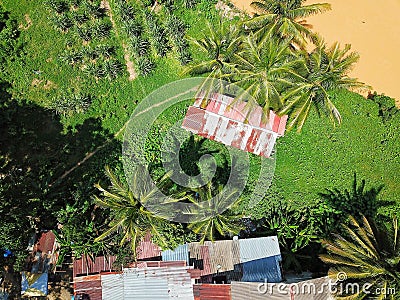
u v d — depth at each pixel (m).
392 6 29.39
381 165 27.80
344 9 29.48
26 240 24.61
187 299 22.83
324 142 27.92
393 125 28.09
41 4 28.75
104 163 27.67
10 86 27.86
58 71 28.33
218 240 24.86
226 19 29.39
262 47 24.05
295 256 25.70
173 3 29.25
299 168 27.75
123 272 23.77
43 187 25.91
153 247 24.45
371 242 22.33
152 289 23.19
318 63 24.08
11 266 26.08
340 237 22.75
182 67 28.80
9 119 27.28
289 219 26.67
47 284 25.23
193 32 29.36
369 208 26.73
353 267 21.44
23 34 28.44
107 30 28.89
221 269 24.11
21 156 27.36
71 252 25.33
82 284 23.88
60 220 25.12
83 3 28.50
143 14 29.03
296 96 24.64
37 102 27.91
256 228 26.80
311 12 23.89
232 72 24.97
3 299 25.80
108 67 28.06
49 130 27.80
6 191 24.59
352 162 27.75
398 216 26.88
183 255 24.09
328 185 27.48
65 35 28.67
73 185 27.14
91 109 28.20
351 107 28.16
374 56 29.08
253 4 24.73
